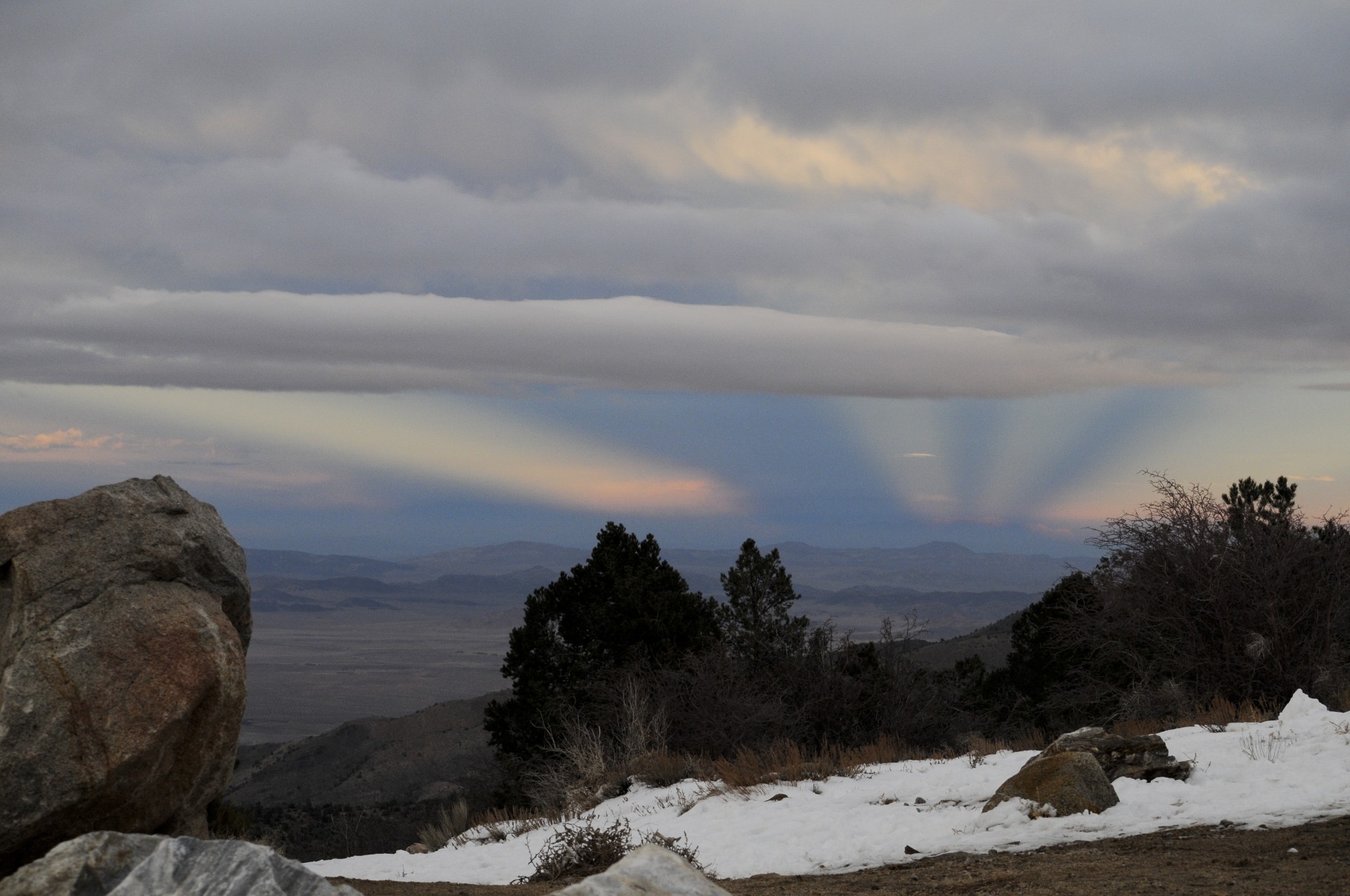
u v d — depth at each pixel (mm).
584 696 31797
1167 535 22562
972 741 17906
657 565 35719
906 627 31375
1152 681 23156
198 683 8297
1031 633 31141
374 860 15984
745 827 12766
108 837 4633
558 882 11117
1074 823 10109
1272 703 21203
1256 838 8531
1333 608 21438
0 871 7770
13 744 7609
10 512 8508
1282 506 23484
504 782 31312
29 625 8062
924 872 8859
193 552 9016
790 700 29188
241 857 4480
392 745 95000
